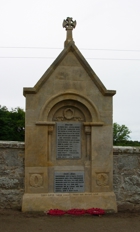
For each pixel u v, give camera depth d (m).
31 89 9.12
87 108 9.41
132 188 9.86
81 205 9.16
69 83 9.36
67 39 9.60
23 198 8.98
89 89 9.44
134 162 9.96
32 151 9.16
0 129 42.88
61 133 9.39
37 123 9.12
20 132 46.81
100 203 9.24
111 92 9.46
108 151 9.47
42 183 9.16
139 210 9.61
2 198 9.34
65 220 8.12
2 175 9.38
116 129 53.88
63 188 9.27
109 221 8.16
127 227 7.61
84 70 9.45
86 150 9.47
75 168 9.38
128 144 52.12
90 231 7.17
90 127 9.42
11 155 9.43
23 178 9.41
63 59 9.38
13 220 7.97
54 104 9.26
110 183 9.45
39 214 8.70
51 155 9.32
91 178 9.36
